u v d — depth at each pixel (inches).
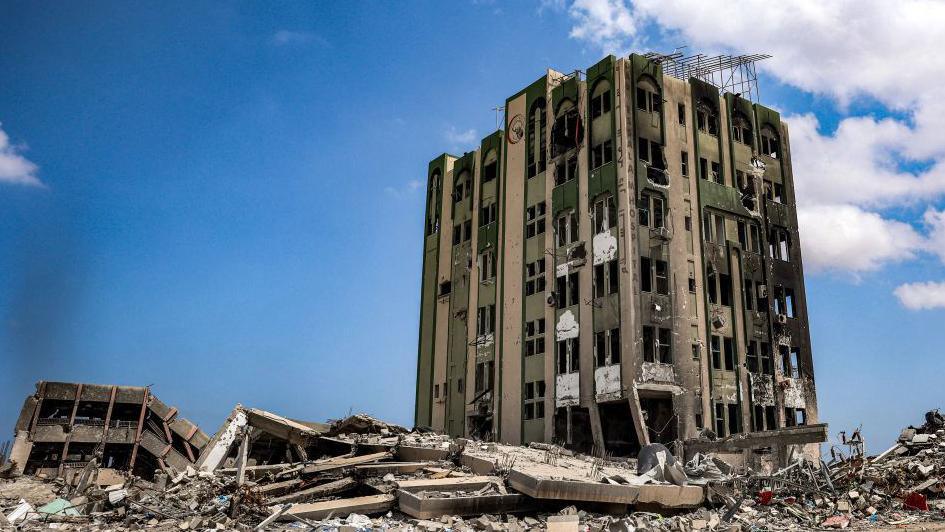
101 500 824.3
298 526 719.1
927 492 943.0
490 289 1957.4
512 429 1761.8
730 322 1669.5
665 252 1594.5
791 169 1923.0
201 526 731.4
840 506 903.1
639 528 740.7
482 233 2033.7
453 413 2004.2
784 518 886.4
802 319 1809.8
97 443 1430.9
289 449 1337.4
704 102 1781.5
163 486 934.4
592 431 1544.0
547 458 1069.1
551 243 1769.2
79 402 1456.7
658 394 1525.6
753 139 1856.5
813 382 1776.6
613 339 1542.8
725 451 1279.5
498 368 1856.5
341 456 1128.2
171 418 1528.1
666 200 1626.5
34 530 706.8
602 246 1612.9
